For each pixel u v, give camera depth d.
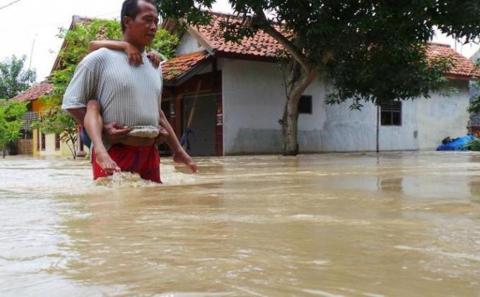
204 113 17.84
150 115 4.09
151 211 2.28
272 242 1.51
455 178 4.22
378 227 1.76
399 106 19.56
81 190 3.45
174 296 0.97
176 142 4.41
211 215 2.12
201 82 16.36
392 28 12.18
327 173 5.17
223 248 1.43
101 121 3.94
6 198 2.96
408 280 1.08
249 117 16.22
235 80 15.93
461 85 21.20
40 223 1.94
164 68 16.11
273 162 8.78
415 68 13.74
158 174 4.14
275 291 1.00
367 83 13.87
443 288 1.02
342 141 18.14
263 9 12.46
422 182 3.80
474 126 21.78
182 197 2.89
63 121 15.12
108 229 1.78
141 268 1.20
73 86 4.00
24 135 25.42
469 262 1.24
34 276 1.14
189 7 12.20
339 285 1.04
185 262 1.26
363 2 12.05
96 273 1.16
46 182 4.30
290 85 13.69
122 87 3.95
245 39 16.48
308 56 12.84
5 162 11.44
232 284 1.05
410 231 1.68
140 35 4.06
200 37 15.55
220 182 4.08
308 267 1.20
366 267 1.19
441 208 2.26
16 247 1.47
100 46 4.05
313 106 17.45
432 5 11.77
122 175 3.83
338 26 11.88
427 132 20.34
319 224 1.84
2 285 1.07
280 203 2.52
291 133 13.62
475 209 2.22
